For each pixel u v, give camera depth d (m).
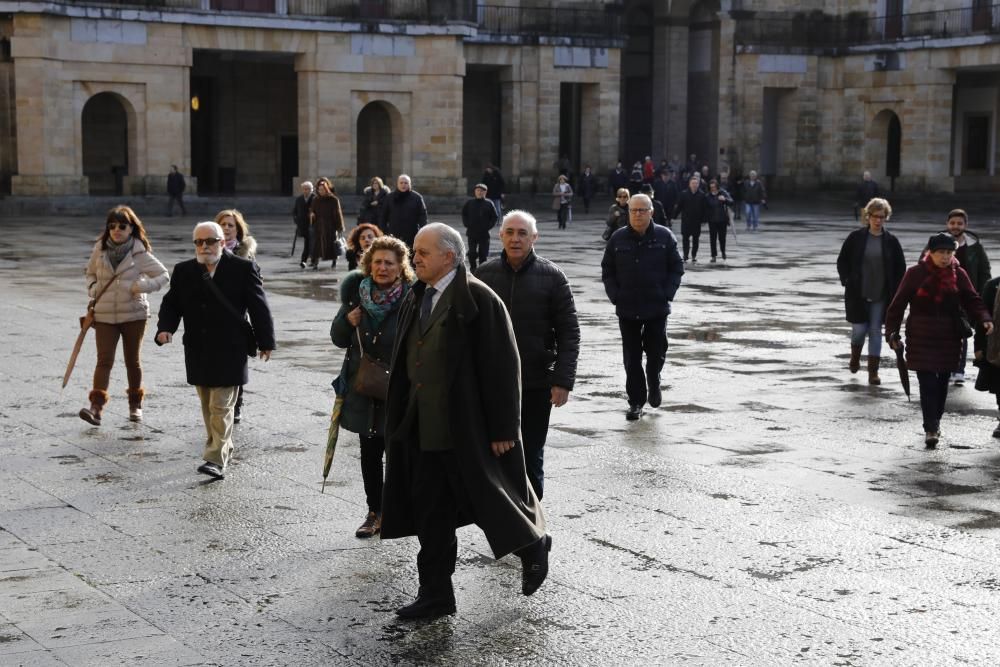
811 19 113.19
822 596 13.38
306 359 28.53
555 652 11.88
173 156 87.44
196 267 18.23
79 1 83.00
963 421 22.81
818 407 23.80
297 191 92.19
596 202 104.50
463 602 13.26
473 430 12.56
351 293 15.77
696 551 14.91
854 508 16.84
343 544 15.26
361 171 100.75
